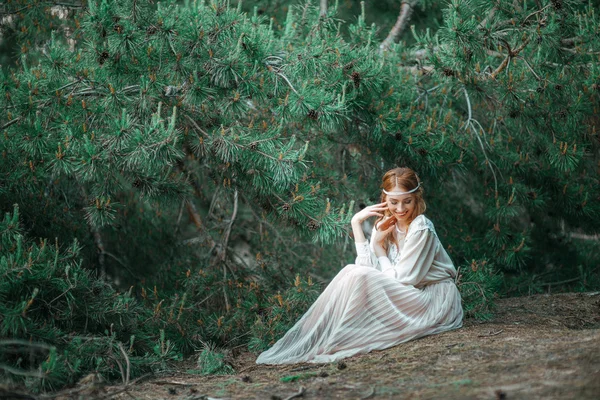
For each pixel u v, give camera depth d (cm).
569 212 647
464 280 511
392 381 323
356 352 397
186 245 703
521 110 574
